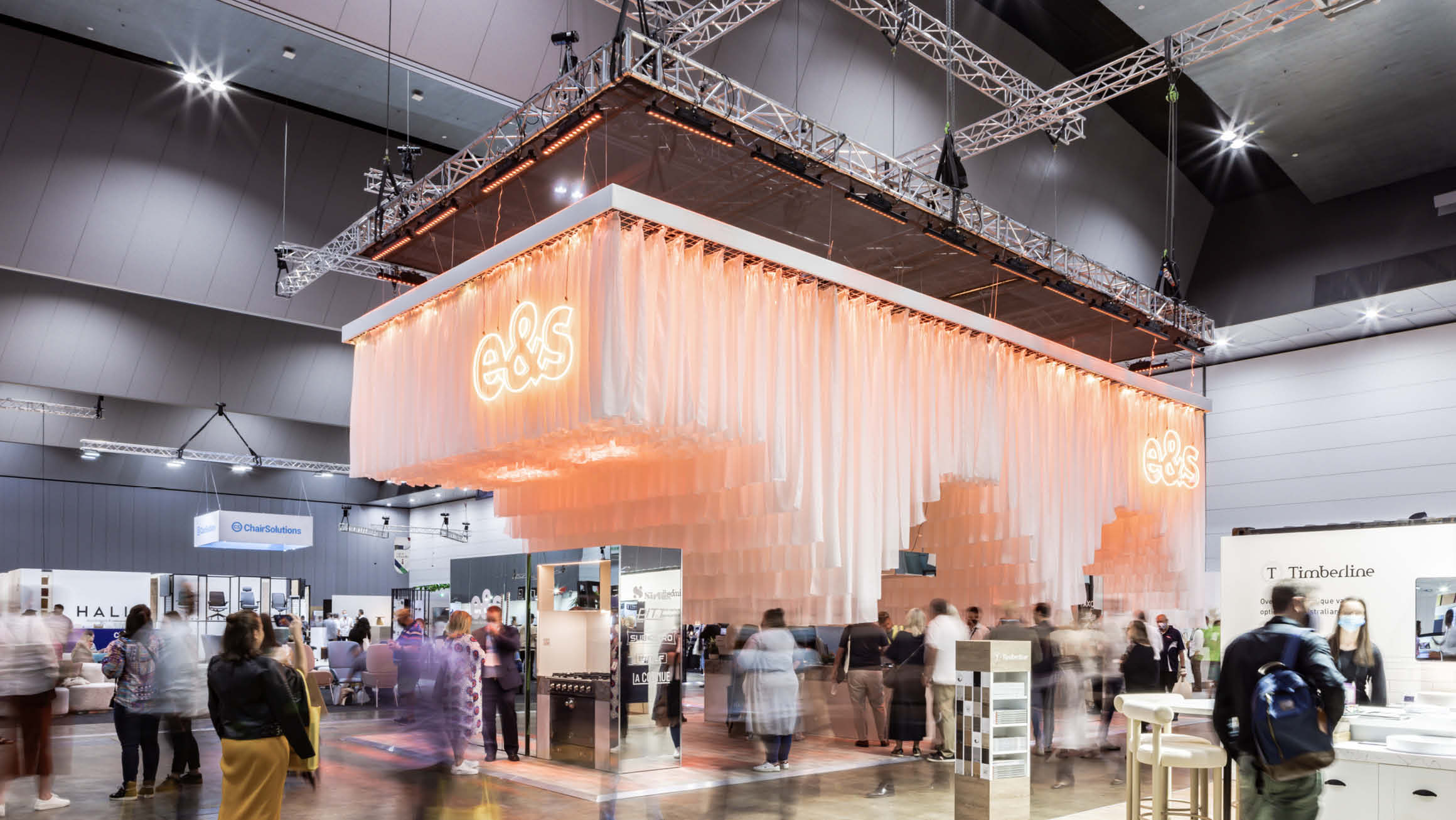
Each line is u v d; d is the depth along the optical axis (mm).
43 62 10695
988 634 9312
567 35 8117
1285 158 14484
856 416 8391
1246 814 3850
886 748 8984
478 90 10898
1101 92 11359
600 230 6891
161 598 16906
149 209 11984
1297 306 15281
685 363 7148
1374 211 14820
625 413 6633
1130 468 11469
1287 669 3832
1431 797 4227
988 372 9602
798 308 8156
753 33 10711
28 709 6203
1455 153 13977
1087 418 10898
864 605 8188
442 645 8508
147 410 20047
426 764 8117
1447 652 6020
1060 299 12469
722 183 10305
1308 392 16797
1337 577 6496
